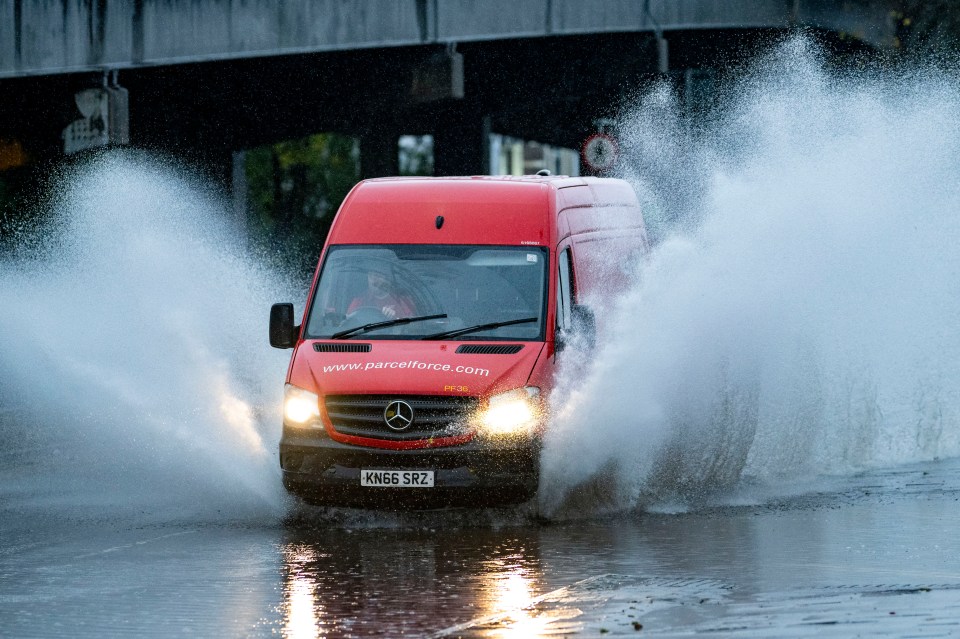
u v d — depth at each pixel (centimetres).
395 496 3159
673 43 11125
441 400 3166
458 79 9450
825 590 2394
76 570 2709
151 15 7438
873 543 2845
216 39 7700
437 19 8588
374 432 3164
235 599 2409
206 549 2917
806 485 3675
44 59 7062
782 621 2155
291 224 14438
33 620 2278
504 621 2200
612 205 4322
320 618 2245
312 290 3531
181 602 2394
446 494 3141
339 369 3253
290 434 3241
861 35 10512
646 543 2905
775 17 10169
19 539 3073
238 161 11444
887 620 2147
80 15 7169
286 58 9356
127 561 2798
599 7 9469
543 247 3512
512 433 3152
